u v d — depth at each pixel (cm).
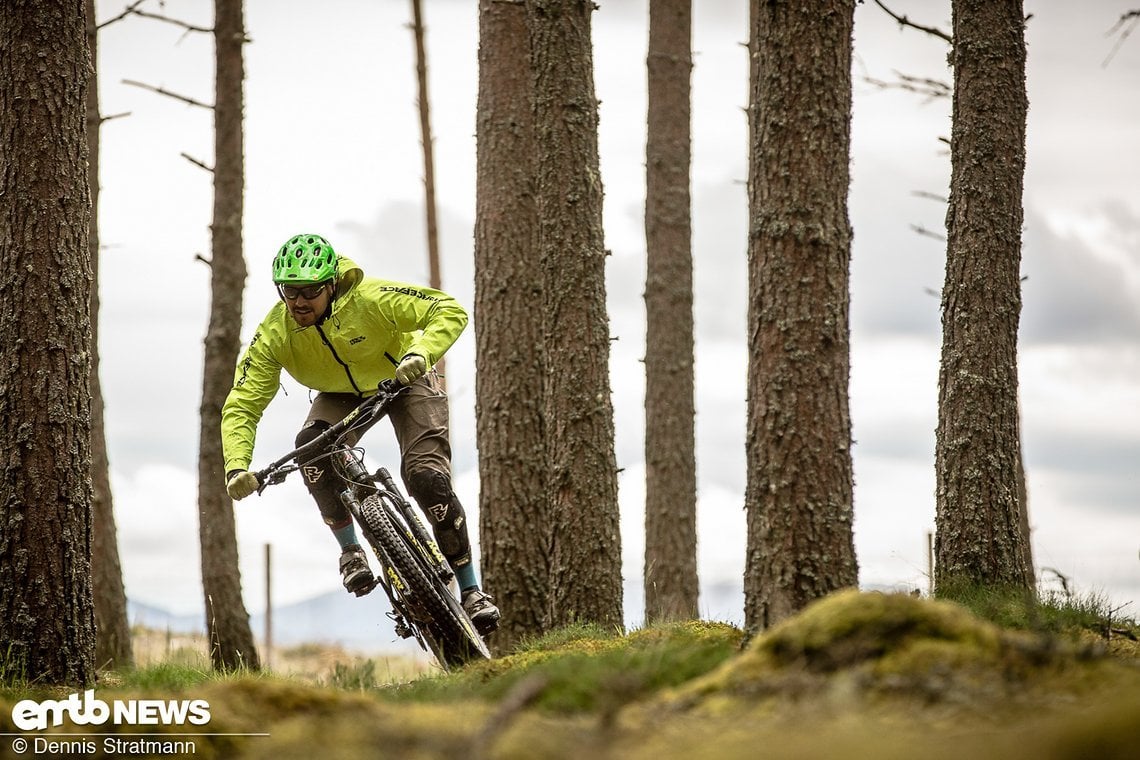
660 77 2494
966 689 555
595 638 1124
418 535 1059
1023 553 1378
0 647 1060
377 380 1096
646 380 2467
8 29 1100
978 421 1369
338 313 1062
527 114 1630
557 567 1409
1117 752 436
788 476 919
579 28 1476
